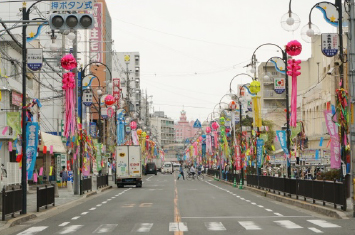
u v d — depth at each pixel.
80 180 44.19
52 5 19.88
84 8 19.91
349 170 27.14
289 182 35.31
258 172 51.16
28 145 28.23
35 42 63.03
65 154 64.69
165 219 23.28
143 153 120.69
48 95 67.75
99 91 62.78
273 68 121.38
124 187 63.66
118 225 20.95
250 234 17.48
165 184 72.19
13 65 51.19
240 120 61.09
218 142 84.88
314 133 80.00
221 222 21.72
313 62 97.19
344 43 61.12
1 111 45.38
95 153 58.22
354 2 24.64
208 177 111.06
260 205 31.88
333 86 68.94
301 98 92.75
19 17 69.81
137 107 187.00
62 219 24.06
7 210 22.80
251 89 46.22
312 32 25.14
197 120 125.94
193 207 30.45
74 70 43.66
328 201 26.16
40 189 28.28
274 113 109.12
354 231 17.98
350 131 24.03
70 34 26.92
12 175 39.28
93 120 100.25
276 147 88.50
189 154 192.62
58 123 66.69
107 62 123.69
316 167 61.06
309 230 18.38
